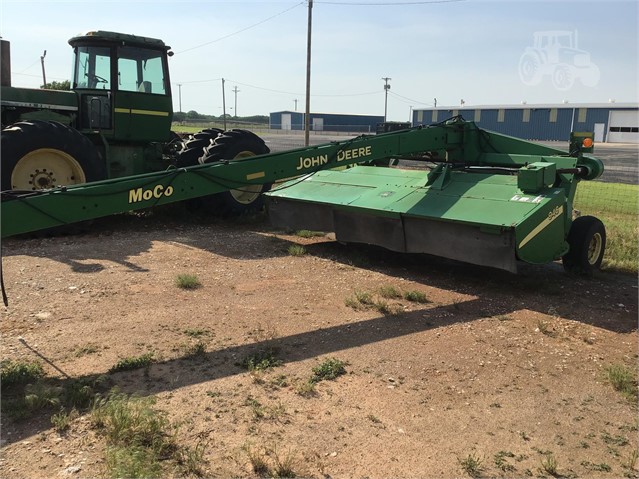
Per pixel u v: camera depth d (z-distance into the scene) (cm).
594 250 696
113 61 878
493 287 616
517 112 6097
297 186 786
